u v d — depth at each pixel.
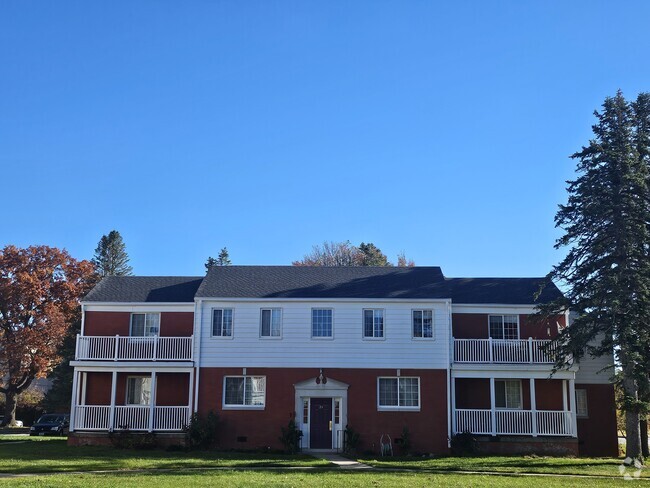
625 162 28.56
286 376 32.03
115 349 32.44
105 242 78.94
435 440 31.03
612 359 33.66
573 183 30.22
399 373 31.84
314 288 33.69
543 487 19.25
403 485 18.95
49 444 32.28
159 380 33.44
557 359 29.89
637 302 27.72
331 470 23.27
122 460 24.91
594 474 23.38
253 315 32.72
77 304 56.50
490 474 22.95
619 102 29.89
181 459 25.77
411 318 32.44
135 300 34.19
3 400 69.12
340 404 31.70
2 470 21.59
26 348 51.75
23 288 53.12
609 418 33.12
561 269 30.30
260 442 31.44
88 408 31.84
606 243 29.09
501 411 31.12
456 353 32.09
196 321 32.69
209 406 31.81
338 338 32.31
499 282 35.84
